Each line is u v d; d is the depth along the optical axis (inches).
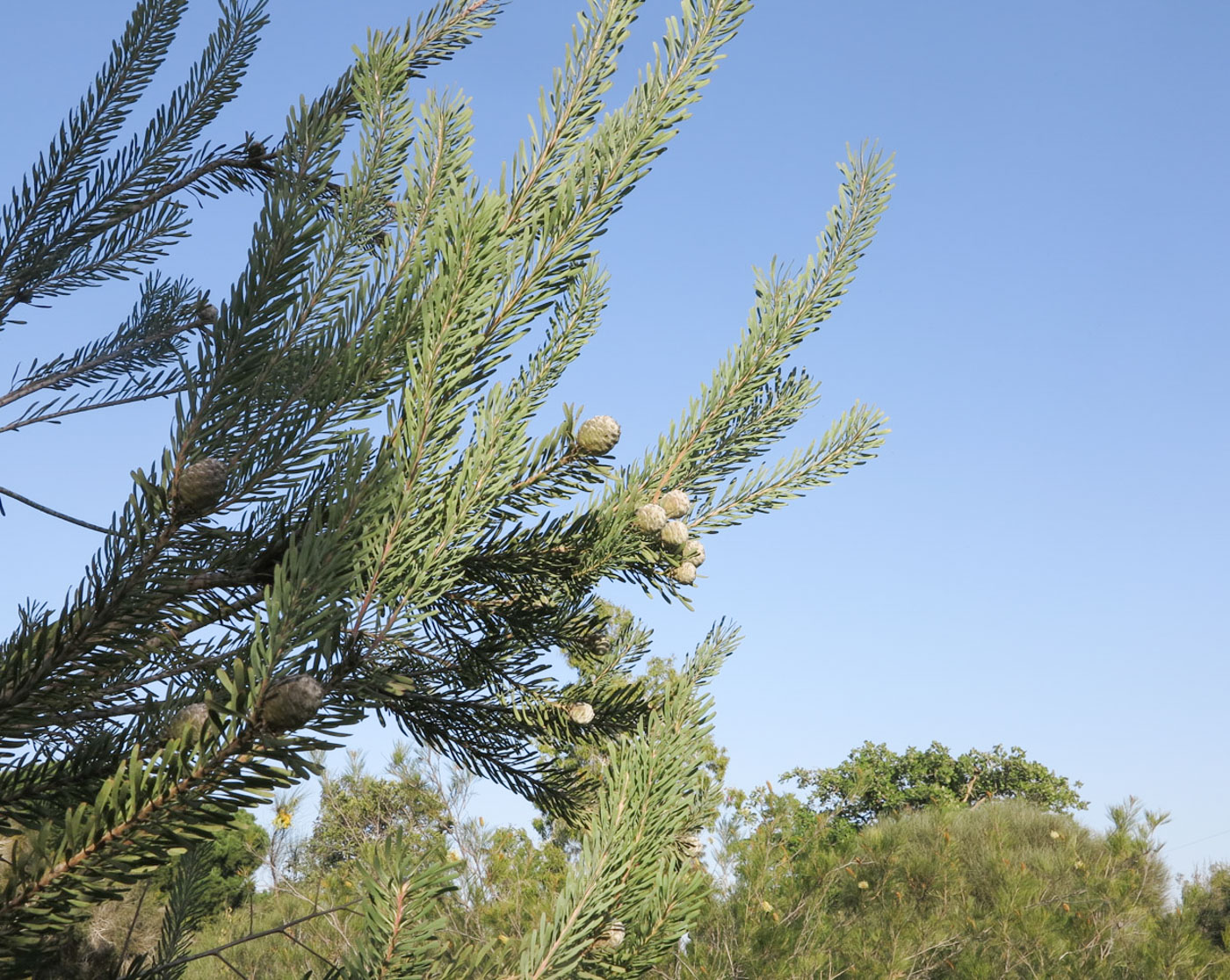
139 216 147.7
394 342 50.3
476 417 51.8
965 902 291.0
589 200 58.0
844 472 85.0
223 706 28.0
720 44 59.5
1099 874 302.4
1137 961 259.0
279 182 46.1
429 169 63.5
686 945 198.1
